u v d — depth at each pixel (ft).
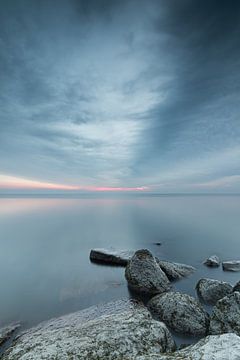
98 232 156.25
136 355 29.09
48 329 44.75
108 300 58.65
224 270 80.18
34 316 51.65
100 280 72.33
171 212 281.74
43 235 147.54
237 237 137.80
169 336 34.73
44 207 374.22
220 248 113.09
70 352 29.30
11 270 83.82
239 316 38.91
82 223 196.34
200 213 268.41
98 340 31.19
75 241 130.41
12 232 157.89
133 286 63.77
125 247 116.06
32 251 109.81
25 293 64.18
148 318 37.73
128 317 37.81
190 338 40.16
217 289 56.80
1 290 66.28
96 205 426.10
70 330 36.88
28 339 37.52
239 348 24.48
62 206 400.06
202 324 42.16
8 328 46.06
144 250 69.31
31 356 29.19
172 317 44.27
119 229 166.71
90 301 58.59
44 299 60.29
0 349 39.96
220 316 40.60
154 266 65.16
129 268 67.21
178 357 24.91
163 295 51.42
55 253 105.91
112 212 286.25
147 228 168.96
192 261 92.79
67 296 61.87
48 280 73.77
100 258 91.20
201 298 57.11
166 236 141.59
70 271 81.56
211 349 25.05
